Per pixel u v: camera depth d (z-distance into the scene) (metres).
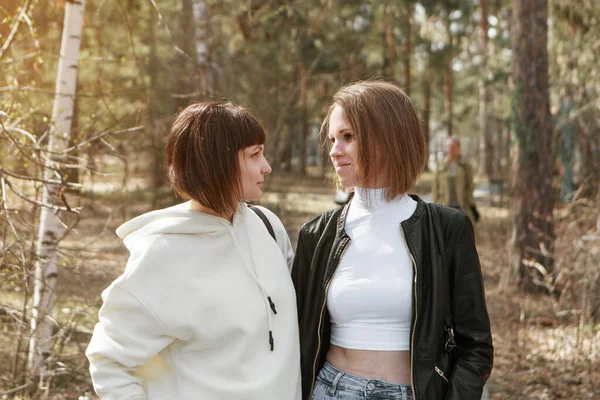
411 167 2.17
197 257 2.15
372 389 2.11
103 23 7.51
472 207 9.49
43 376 4.12
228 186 2.15
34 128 4.64
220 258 2.19
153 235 2.15
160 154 8.06
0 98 4.43
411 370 2.08
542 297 7.42
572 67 9.73
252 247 2.26
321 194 18.75
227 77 11.41
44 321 4.28
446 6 26.88
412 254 2.13
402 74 28.27
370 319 2.16
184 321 2.08
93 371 2.07
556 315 6.28
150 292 2.08
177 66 10.09
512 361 5.62
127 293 2.07
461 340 2.17
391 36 26.05
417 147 2.19
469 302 2.14
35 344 4.29
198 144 2.13
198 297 2.10
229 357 2.12
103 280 5.37
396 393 2.11
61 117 4.60
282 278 2.28
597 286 5.97
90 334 5.05
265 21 11.73
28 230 4.45
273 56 12.27
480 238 11.22
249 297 2.17
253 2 11.64
